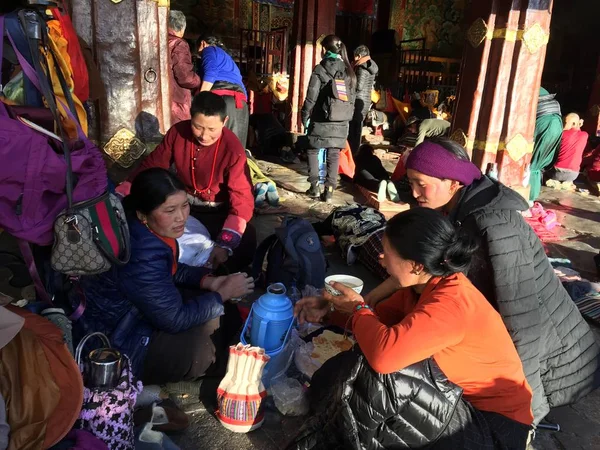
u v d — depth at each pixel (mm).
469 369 1812
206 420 2396
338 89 5809
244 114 6098
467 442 1790
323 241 4648
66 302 2371
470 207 2201
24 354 1708
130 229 2287
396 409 1771
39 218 1960
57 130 2146
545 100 6305
